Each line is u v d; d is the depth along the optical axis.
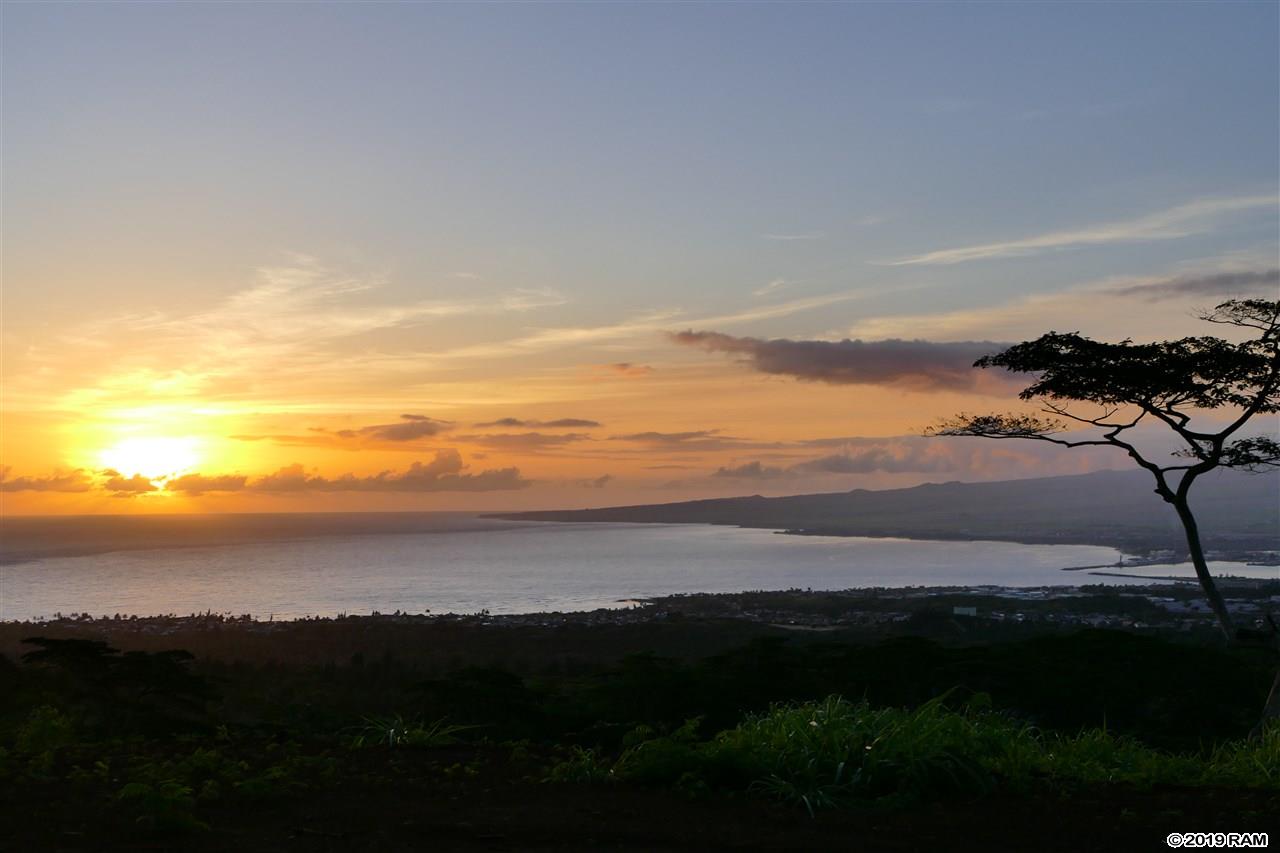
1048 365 22.56
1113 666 30.22
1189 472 22.47
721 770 9.59
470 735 23.69
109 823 7.73
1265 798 9.62
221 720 27.42
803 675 31.44
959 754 10.03
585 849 7.46
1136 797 9.57
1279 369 21.42
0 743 12.53
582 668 61.94
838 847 7.63
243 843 7.30
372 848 7.26
